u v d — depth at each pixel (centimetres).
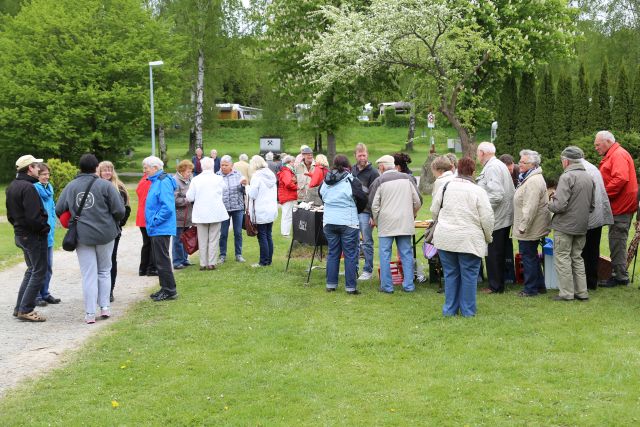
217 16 3747
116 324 750
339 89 2836
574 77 3334
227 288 918
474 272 735
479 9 2342
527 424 466
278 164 1828
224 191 1116
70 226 747
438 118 2775
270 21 3059
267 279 971
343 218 852
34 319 773
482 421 472
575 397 509
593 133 2002
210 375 575
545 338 655
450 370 574
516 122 2461
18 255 1265
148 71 3297
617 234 867
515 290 864
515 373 564
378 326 714
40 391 551
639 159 1578
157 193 845
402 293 867
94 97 3114
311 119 3089
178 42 3512
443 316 746
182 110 4172
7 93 3138
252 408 502
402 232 857
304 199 1467
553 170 1975
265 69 4125
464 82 2436
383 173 868
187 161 1087
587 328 684
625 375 552
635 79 1986
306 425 472
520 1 2420
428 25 2161
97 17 3288
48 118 3183
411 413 489
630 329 681
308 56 2453
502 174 826
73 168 2200
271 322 739
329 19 2584
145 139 5788
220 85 4259
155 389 547
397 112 6281
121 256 1235
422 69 2331
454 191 732
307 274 1006
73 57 3105
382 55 2248
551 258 869
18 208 762
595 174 804
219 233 1059
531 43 2445
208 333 702
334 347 646
